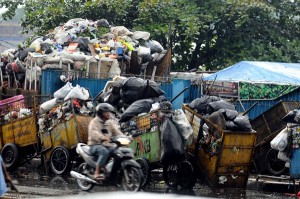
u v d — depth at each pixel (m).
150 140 15.36
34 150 18.58
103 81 21.02
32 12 33.16
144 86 16.64
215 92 21.81
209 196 14.81
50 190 14.44
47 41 24.22
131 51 23.94
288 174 17.80
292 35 34.75
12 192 13.79
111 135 14.19
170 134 14.95
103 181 14.07
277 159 18.00
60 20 32.38
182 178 15.96
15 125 18.47
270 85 20.81
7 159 18.44
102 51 23.86
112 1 32.00
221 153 15.54
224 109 15.94
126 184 13.96
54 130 17.55
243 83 21.27
